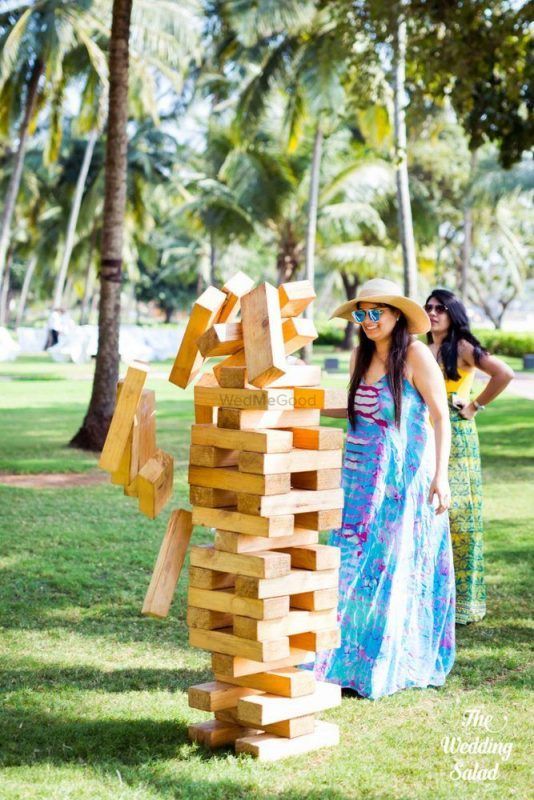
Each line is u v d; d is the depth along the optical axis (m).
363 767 3.77
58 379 25.55
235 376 3.79
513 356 43.31
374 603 4.67
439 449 4.73
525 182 36.75
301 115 25.61
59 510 9.15
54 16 24.83
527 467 12.44
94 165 43.88
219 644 3.85
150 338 38.34
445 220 45.84
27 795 3.40
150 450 4.11
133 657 5.13
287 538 3.89
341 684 4.66
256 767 3.73
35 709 4.33
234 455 3.91
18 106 27.41
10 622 5.72
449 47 12.91
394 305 4.71
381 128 23.48
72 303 74.75
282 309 3.90
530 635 5.58
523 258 50.34
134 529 8.33
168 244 63.25
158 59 28.72
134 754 3.85
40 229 49.34
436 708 4.47
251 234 35.34
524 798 3.53
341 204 31.53
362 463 4.80
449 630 4.92
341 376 27.97
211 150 33.47
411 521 4.76
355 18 13.89
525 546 7.88
